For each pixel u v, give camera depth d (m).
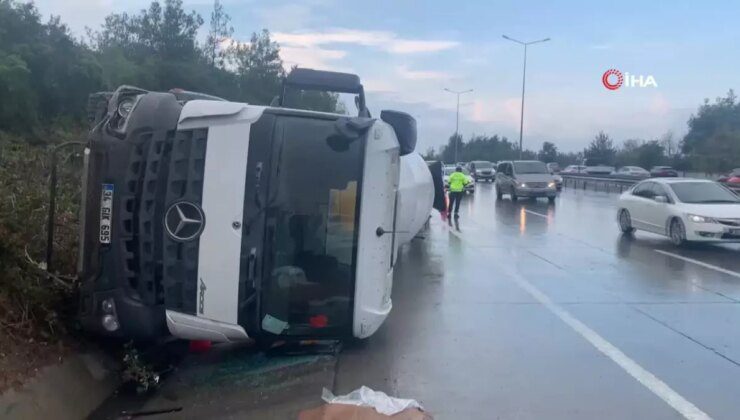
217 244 6.50
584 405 6.40
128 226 6.57
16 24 21.41
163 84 34.47
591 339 8.59
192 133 6.62
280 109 6.89
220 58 45.59
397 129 7.63
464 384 6.94
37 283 6.71
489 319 9.56
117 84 28.22
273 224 6.66
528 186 34.16
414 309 10.12
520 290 11.57
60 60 21.08
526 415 6.16
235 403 6.40
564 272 13.33
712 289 11.72
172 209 6.52
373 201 7.03
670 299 10.91
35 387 5.73
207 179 6.54
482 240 18.34
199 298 6.51
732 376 7.22
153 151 6.57
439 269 13.62
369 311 7.02
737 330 9.04
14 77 18.62
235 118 6.64
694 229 16.48
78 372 6.43
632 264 14.35
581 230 21.05
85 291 6.67
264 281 6.58
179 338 7.06
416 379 7.07
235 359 7.62
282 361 7.58
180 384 6.91
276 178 6.70
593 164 80.75
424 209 13.43
